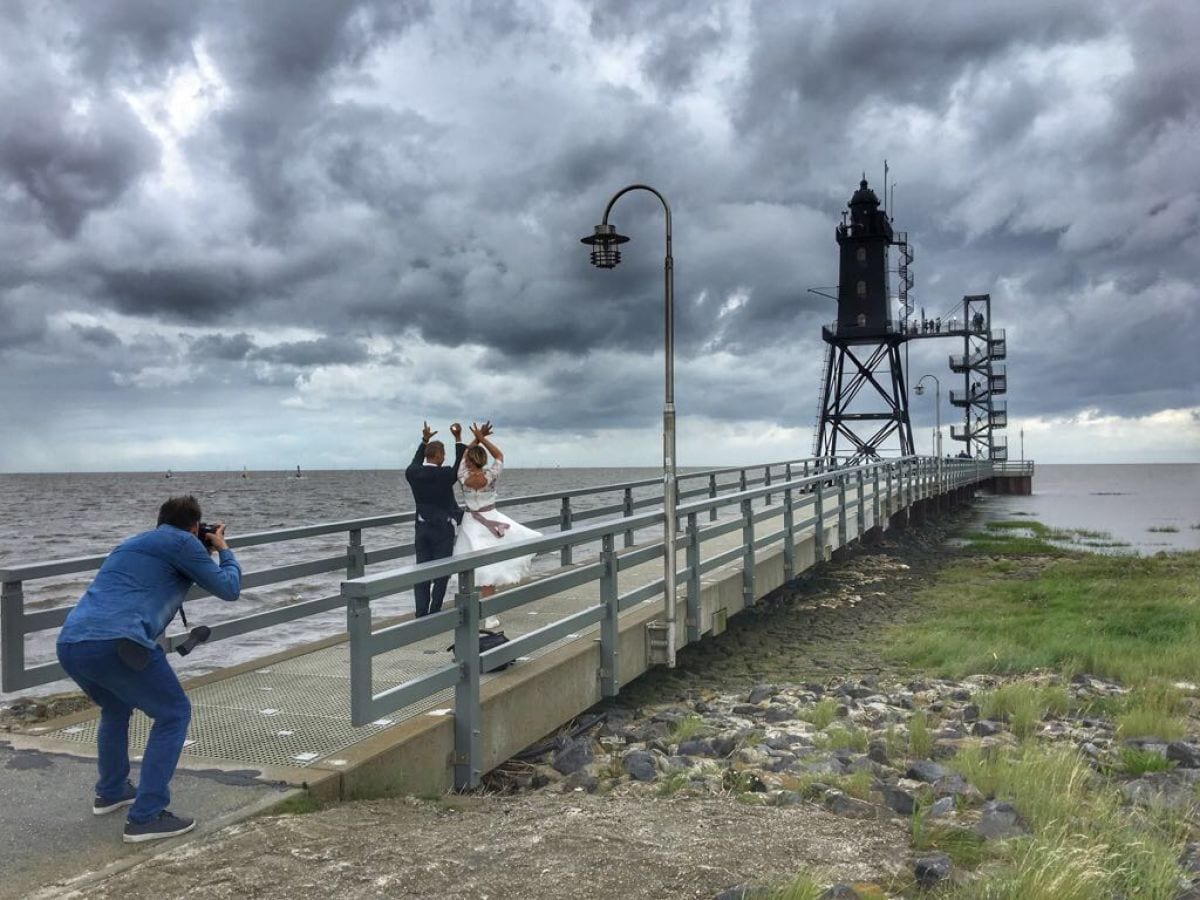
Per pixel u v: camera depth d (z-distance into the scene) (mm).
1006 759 7137
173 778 5594
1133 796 6676
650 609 11375
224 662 13781
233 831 4891
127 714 5074
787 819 5926
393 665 8570
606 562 9242
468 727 6781
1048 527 42219
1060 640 13445
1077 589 19781
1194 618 15125
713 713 10195
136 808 4727
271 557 31719
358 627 5664
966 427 79062
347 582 5656
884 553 25938
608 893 4379
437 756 6617
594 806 6152
